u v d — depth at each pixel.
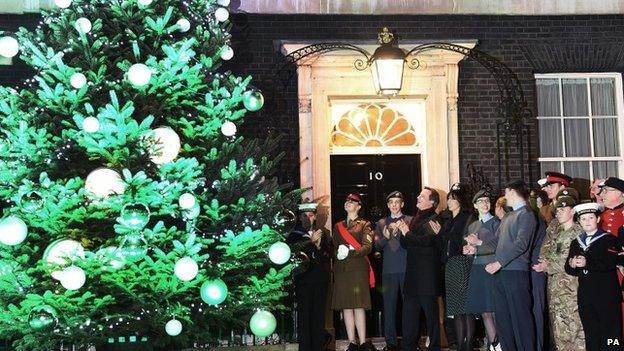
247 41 11.42
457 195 9.90
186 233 8.38
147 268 8.14
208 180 9.12
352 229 10.21
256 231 8.37
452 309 9.51
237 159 9.30
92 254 7.96
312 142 11.27
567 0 11.77
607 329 7.99
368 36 11.55
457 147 11.42
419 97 11.62
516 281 8.93
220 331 9.77
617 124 11.87
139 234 7.96
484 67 11.67
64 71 8.39
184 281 8.23
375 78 10.62
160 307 8.27
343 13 11.54
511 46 11.70
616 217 8.67
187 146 8.84
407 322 9.75
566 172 11.79
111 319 8.38
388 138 11.80
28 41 8.66
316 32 11.51
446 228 9.77
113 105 8.12
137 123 8.54
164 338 8.63
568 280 8.61
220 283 8.22
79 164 8.70
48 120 8.70
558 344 8.68
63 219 8.40
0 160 8.47
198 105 9.00
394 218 10.38
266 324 8.54
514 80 11.67
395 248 10.17
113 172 7.98
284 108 11.38
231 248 8.42
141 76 8.21
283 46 11.15
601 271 8.06
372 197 11.70
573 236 8.63
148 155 8.28
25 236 7.88
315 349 9.82
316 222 11.16
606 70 11.86
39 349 8.45
